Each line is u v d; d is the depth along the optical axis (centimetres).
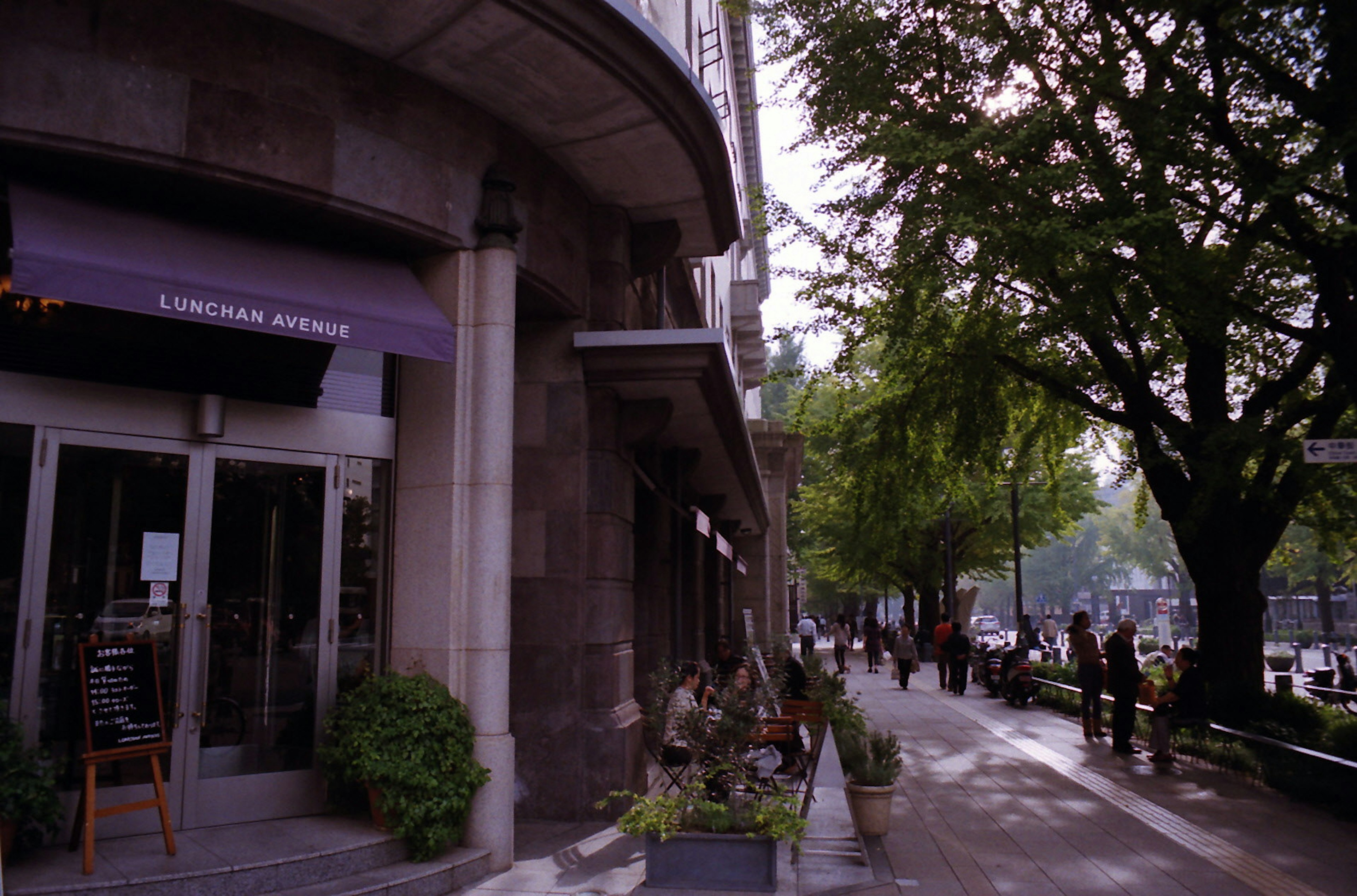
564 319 995
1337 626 7031
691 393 1027
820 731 1119
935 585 3978
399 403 828
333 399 808
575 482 969
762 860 657
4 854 586
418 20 698
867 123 1188
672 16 1452
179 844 659
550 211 922
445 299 798
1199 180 1068
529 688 938
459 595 764
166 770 698
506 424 787
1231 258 1116
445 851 714
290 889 621
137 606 705
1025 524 3497
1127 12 1114
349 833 695
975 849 813
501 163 848
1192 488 1404
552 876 717
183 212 704
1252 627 1392
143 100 629
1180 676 1304
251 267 686
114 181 656
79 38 612
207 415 738
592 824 902
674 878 661
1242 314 1152
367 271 768
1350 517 1237
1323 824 905
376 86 745
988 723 1731
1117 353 1397
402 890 644
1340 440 904
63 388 691
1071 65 1158
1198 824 909
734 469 1723
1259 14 955
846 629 3183
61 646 673
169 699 706
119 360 718
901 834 869
